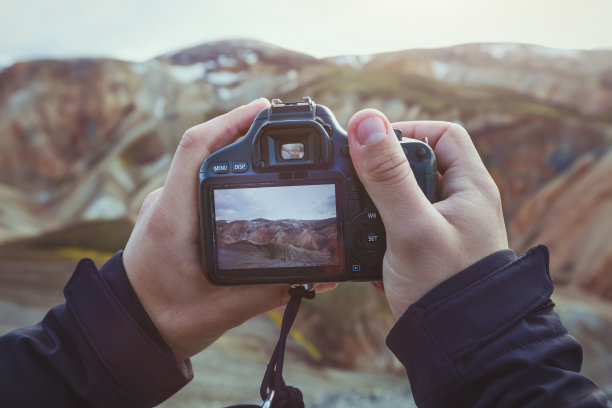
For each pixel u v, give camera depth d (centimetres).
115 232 2070
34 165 2633
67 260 1777
